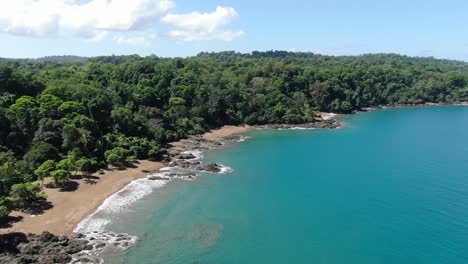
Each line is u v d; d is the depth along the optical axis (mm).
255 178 122750
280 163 140250
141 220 90500
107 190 106562
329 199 105562
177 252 77375
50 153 113812
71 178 111188
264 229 88000
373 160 144125
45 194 97625
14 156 114062
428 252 78375
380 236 85000
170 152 149125
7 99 132500
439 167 134500
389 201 103875
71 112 133875
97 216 91438
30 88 146625
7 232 80688
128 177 118188
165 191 109125
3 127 118750
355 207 100062
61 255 73188
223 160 143375
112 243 79688
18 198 91062
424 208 99000
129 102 174000
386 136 188375
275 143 172125
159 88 196125
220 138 178875
